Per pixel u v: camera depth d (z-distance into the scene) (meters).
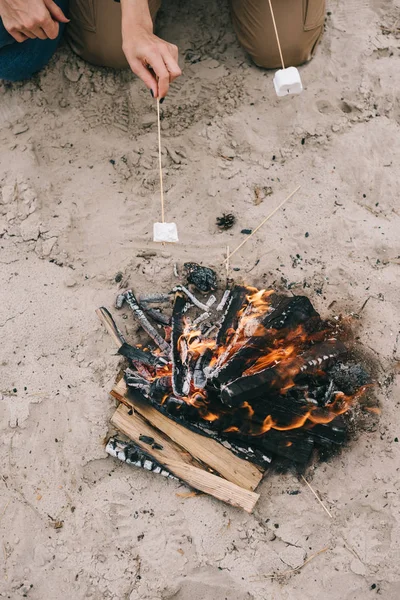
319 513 1.63
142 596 1.58
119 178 1.88
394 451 1.66
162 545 1.61
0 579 1.60
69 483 1.65
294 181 1.88
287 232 1.83
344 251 1.82
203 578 1.59
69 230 1.82
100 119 1.92
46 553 1.61
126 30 1.67
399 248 1.82
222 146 1.90
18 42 1.81
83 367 1.72
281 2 1.86
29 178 1.85
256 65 1.96
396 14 2.02
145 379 1.69
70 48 1.94
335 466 1.66
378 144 1.90
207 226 1.84
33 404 1.69
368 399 1.70
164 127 1.91
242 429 1.65
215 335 1.75
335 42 1.98
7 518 1.63
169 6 2.00
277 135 1.91
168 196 1.87
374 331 1.75
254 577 1.59
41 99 1.91
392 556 1.60
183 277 1.80
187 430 1.67
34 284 1.78
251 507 1.61
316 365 1.67
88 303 1.77
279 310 1.71
